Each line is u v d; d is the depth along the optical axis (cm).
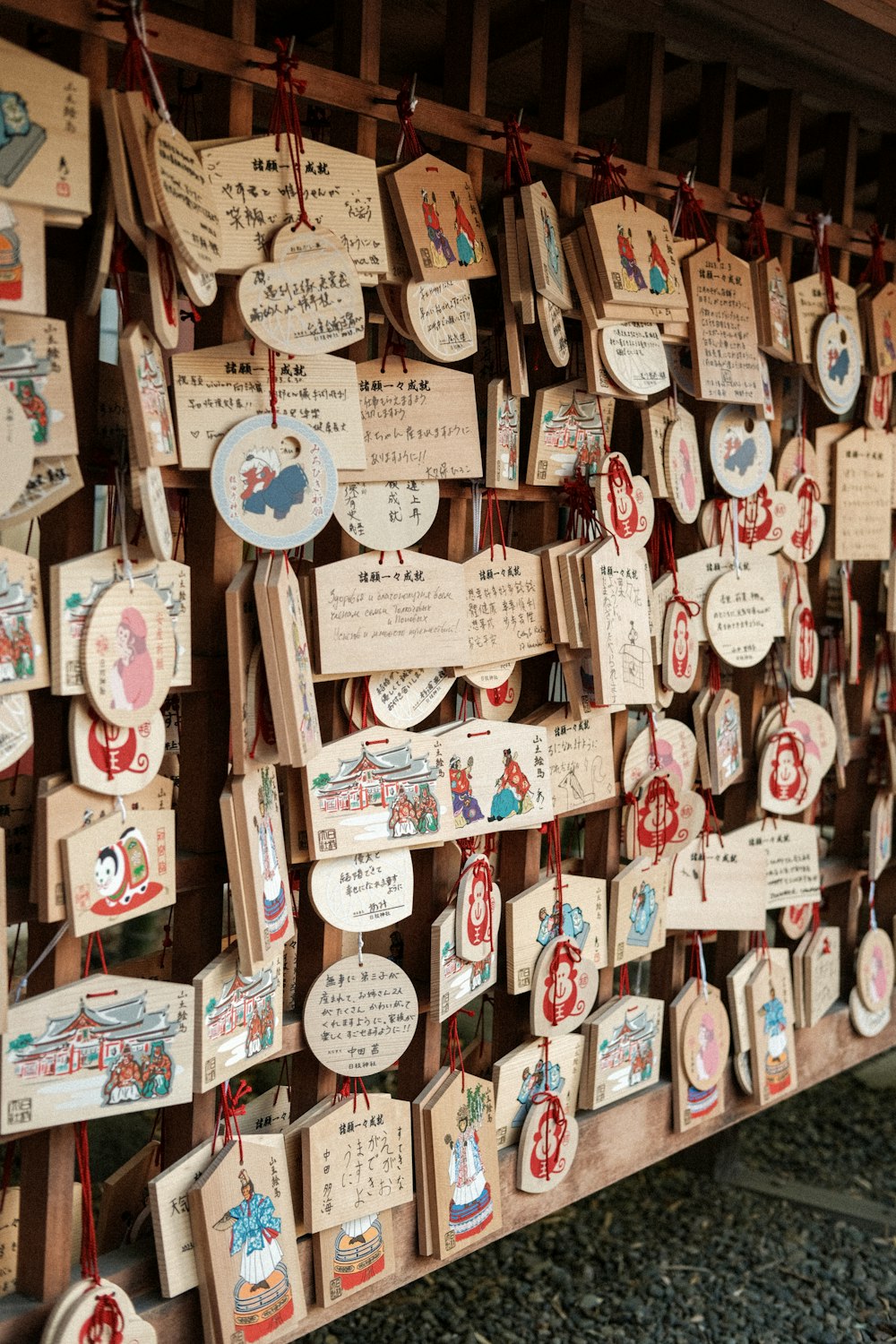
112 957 363
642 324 216
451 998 201
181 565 161
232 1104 179
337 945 191
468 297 190
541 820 211
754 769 261
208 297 151
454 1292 277
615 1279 284
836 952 287
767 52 238
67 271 153
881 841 291
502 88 272
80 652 147
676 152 324
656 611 229
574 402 211
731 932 266
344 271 167
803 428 258
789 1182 328
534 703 224
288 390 167
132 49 145
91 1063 157
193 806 175
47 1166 158
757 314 238
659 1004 243
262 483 163
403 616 186
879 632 289
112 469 158
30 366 139
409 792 191
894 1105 380
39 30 159
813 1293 281
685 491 228
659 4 216
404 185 176
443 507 201
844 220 268
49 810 147
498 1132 217
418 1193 204
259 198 160
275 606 158
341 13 179
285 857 180
